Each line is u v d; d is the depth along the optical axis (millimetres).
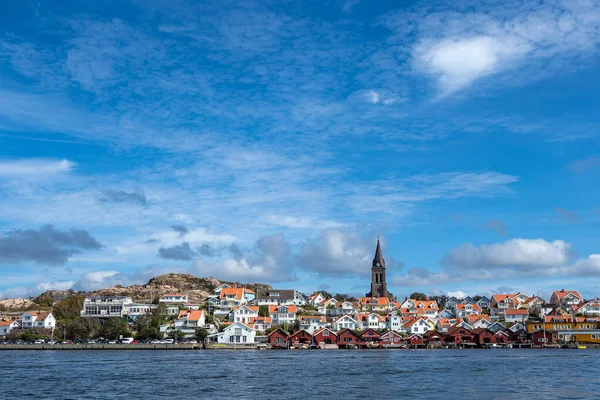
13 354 193125
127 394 93750
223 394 93625
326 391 96500
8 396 92062
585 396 89750
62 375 120062
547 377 114250
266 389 99000
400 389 98438
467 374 120312
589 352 198125
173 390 98062
